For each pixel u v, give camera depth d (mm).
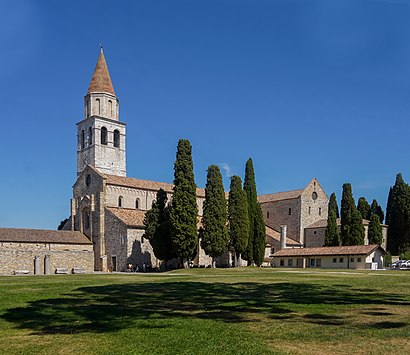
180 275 44781
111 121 81562
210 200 66500
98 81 82500
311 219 89812
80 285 29328
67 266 65125
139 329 13094
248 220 72125
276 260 78125
